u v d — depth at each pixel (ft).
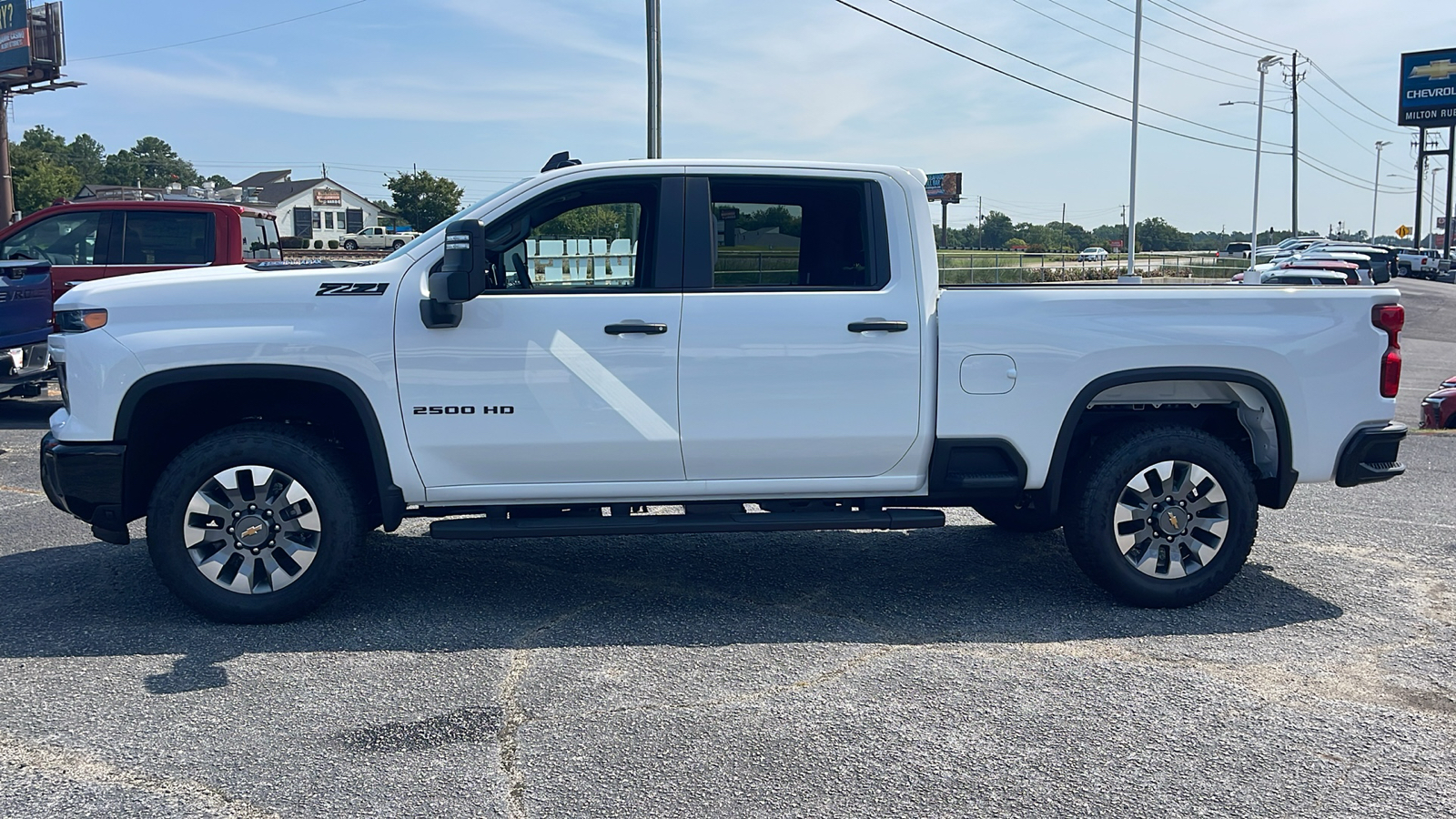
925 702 13.39
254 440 15.62
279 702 13.24
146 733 12.30
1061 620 16.65
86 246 38.60
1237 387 17.33
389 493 15.93
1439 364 75.72
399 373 15.70
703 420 16.10
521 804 10.77
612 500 16.44
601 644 15.40
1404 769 11.72
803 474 16.63
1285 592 18.10
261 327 15.53
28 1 104.42
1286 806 10.89
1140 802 10.93
